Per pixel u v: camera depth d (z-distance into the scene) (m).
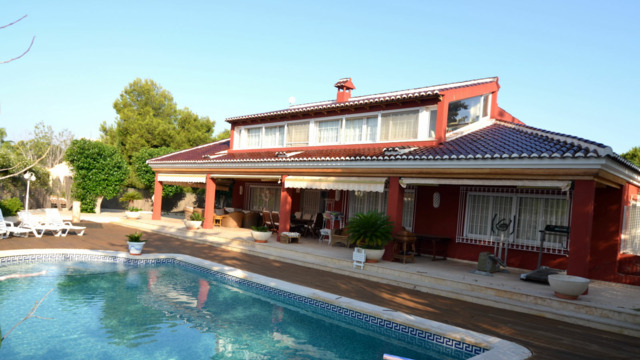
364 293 9.77
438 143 14.02
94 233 17.83
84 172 24.80
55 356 6.07
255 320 8.20
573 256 9.22
